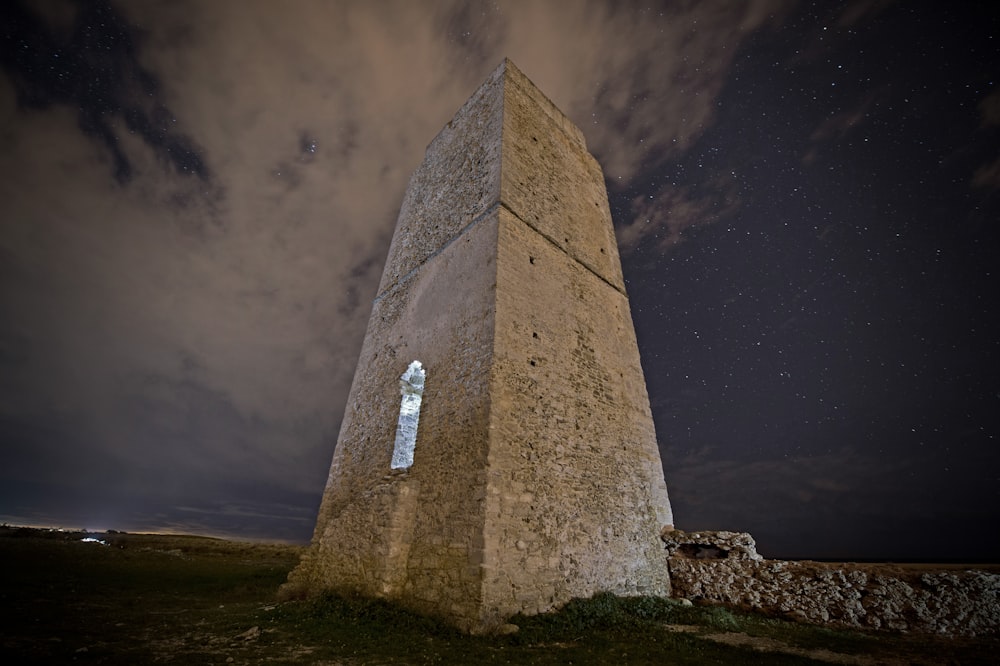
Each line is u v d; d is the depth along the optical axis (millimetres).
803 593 7766
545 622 6199
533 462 7344
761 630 6645
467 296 8664
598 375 9586
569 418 8383
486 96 11531
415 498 7496
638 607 7293
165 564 13125
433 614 6277
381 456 8945
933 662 5227
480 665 4648
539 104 12055
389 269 12016
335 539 8148
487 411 7082
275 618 6289
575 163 12398
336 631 5676
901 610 7035
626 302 11766
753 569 8492
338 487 9727
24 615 5789
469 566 6191
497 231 8781
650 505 9484
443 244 10195
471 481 6793
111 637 5102
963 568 7848
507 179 9609
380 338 10828
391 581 6809
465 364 7953
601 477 8508
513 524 6641
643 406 10570
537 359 8273
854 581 7566
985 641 6262
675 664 4879
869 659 5281
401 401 9125
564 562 7121
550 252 9836
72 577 9203
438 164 12211
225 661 4500
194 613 6691
